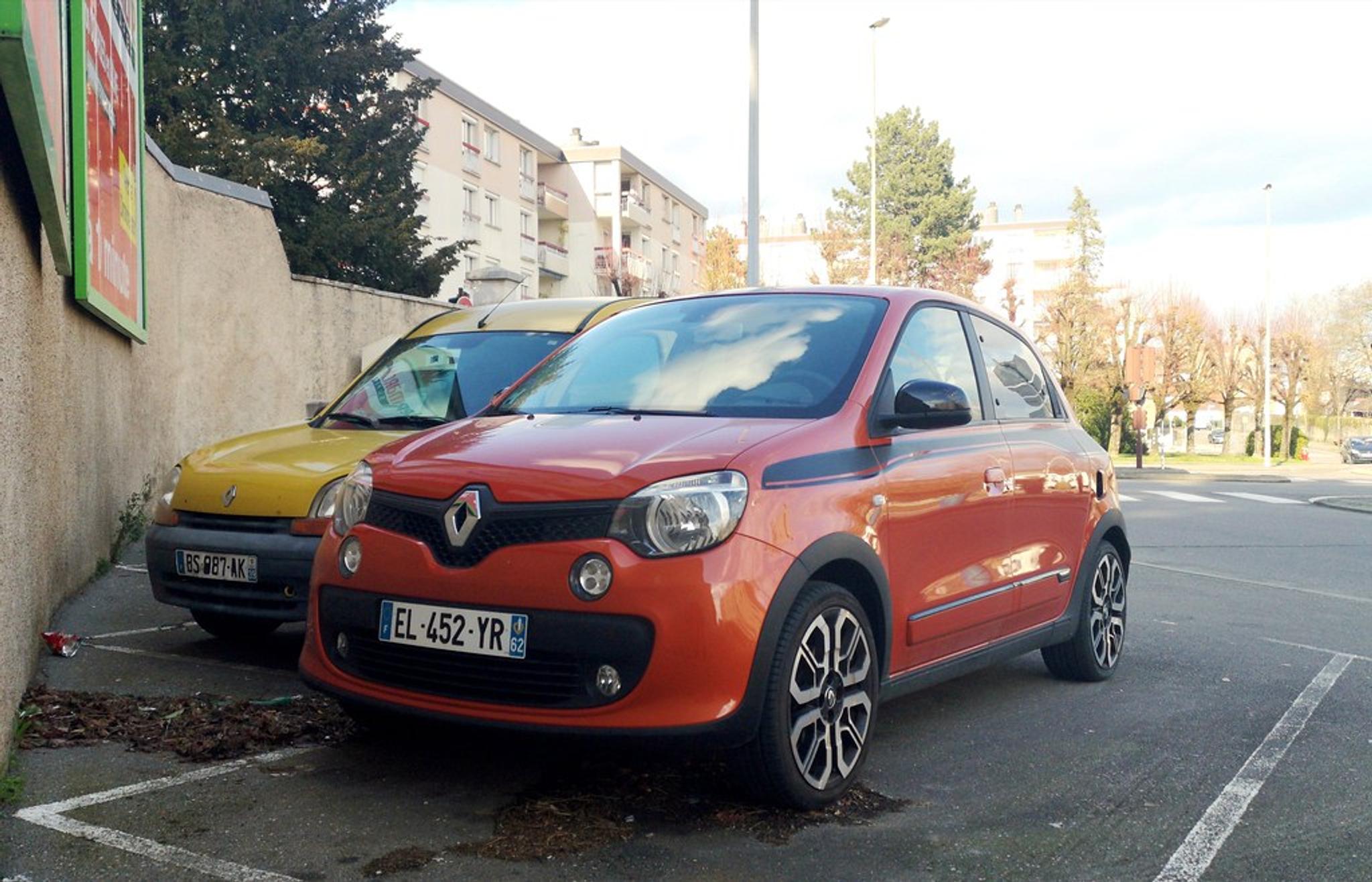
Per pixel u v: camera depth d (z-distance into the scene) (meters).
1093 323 60.91
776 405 4.40
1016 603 5.21
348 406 6.83
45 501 6.10
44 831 3.58
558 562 3.61
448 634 3.72
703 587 3.55
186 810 3.79
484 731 3.68
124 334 9.12
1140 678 6.35
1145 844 3.78
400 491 4.00
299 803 3.87
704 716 3.53
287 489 5.61
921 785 4.32
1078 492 5.85
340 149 27.72
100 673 5.56
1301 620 8.59
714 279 51.78
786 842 3.65
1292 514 19.56
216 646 6.27
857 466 4.20
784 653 3.73
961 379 5.18
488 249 51.34
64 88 6.16
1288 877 3.54
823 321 4.87
